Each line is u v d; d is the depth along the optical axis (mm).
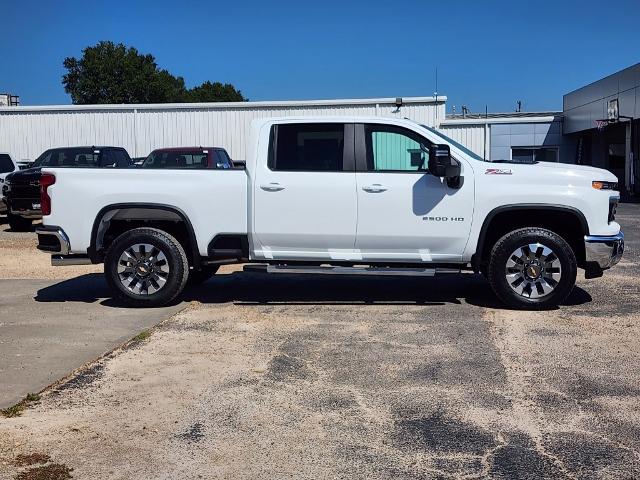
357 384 5270
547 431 4355
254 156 7629
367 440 4250
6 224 19156
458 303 8047
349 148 7547
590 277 7609
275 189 7543
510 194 7344
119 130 26656
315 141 7609
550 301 7453
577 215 7312
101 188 7770
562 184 7324
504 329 6805
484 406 4789
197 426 4477
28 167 17594
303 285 9352
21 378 5426
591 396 4953
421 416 4625
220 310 7824
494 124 34656
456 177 7316
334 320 7293
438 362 5789
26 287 9445
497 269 7488
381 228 7500
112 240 8211
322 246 7656
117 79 70688
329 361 5852
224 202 7668
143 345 6371
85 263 7980
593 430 4363
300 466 3902
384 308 7836
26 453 4070
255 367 5703
